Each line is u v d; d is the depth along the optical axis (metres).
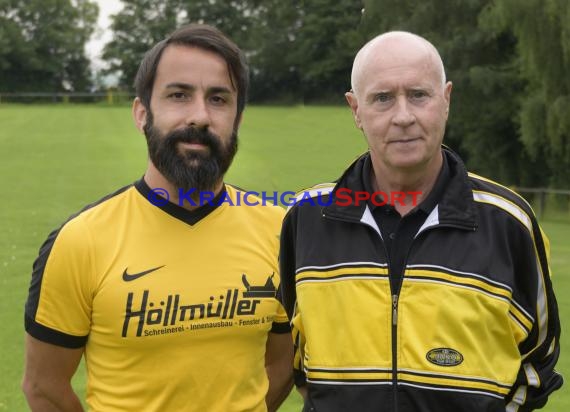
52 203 17.09
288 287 2.80
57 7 65.56
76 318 2.68
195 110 2.64
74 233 2.67
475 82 27.08
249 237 2.83
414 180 2.57
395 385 2.46
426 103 2.50
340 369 2.52
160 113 2.67
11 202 17.05
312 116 42.38
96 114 43.91
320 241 2.64
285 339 2.98
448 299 2.45
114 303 2.63
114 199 2.79
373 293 2.52
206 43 2.68
